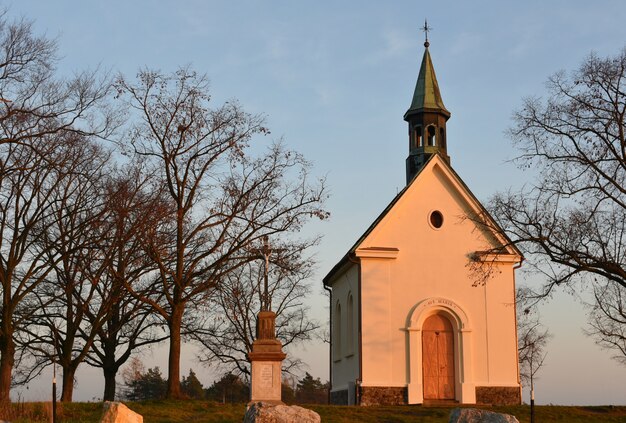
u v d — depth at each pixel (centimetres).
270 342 2938
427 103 3988
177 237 3431
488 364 3572
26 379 4081
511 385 3553
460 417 2081
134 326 4431
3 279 3244
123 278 3425
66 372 3788
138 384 7019
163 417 2833
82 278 3644
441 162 3725
